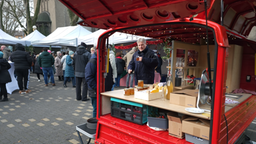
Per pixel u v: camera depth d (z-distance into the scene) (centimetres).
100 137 246
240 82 331
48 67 811
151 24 188
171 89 214
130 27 206
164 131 201
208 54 147
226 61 152
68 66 770
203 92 177
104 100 257
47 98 600
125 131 215
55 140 310
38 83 899
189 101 185
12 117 421
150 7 145
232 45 288
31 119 408
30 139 312
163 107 185
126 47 747
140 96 218
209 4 134
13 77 713
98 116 251
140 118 216
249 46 314
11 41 1093
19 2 2194
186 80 267
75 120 403
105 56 256
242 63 326
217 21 201
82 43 543
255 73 308
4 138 315
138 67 332
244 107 247
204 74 180
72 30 989
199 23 157
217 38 145
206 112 170
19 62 645
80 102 551
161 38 325
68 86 821
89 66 350
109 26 212
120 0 149
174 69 252
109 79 317
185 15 150
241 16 238
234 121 208
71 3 170
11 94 656
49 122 390
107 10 167
